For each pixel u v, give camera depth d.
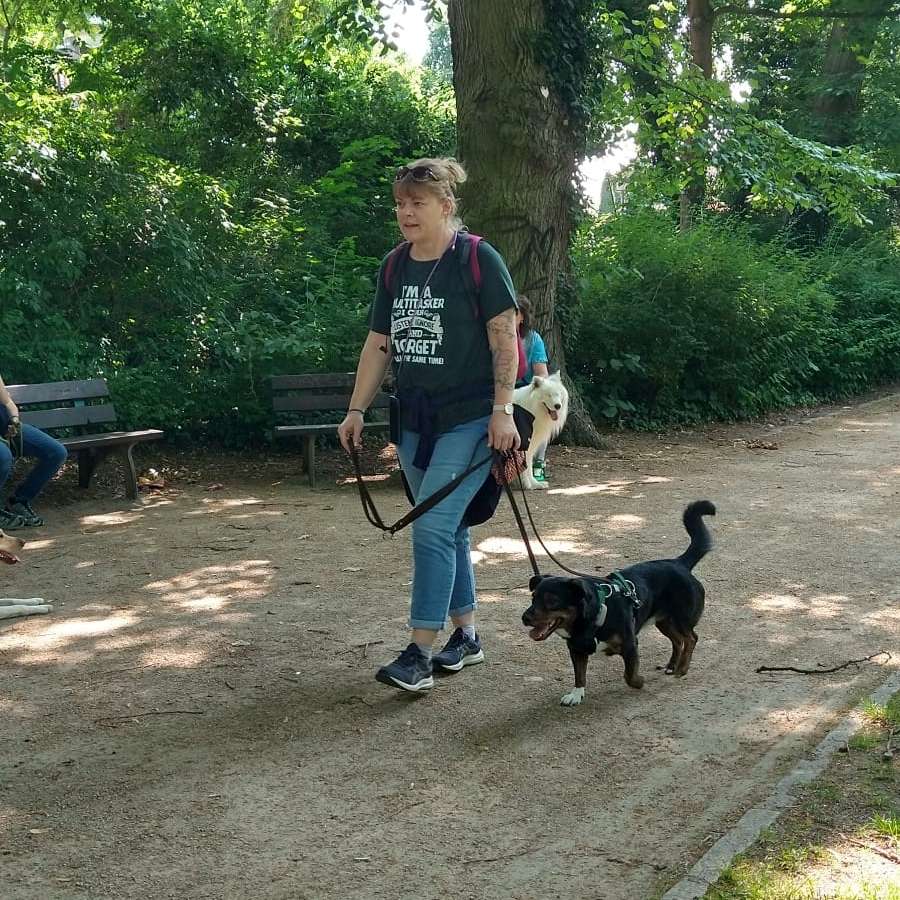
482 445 4.62
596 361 14.02
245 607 5.99
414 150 17.48
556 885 3.11
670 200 18.94
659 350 13.99
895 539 7.60
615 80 16.53
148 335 11.38
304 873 3.19
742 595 6.21
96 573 6.75
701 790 3.72
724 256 14.95
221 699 4.62
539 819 3.52
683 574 4.88
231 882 3.14
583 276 14.01
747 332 14.89
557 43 11.01
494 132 11.11
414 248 4.66
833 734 4.09
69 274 10.38
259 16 18.03
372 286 12.73
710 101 14.73
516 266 11.38
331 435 11.44
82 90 15.98
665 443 12.88
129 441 8.97
